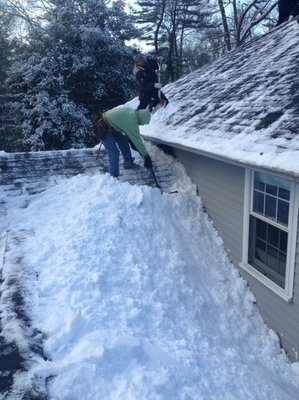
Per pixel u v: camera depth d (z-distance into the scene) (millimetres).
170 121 8078
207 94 8195
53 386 3113
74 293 4484
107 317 4191
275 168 4180
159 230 6547
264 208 5668
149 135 7984
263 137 4871
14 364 3328
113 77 19328
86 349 3533
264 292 5898
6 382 3117
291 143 4324
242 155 4832
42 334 3775
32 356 3434
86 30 18078
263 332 5770
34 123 18266
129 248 5746
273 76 6590
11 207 6957
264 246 5883
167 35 31469
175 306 5195
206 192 7461
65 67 18281
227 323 5645
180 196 7598
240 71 8172
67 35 18500
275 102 5555
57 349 3607
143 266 5488
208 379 3689
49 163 8203
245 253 6203
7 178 7672
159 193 7355
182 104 8664
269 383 4316
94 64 18453
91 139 18312
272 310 5738
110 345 3568
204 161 7402
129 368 3439
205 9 30031
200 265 6453
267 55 7941
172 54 31000
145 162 7930
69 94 18375
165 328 4504
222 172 6773
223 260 6766
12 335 3729
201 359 3998
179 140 6676
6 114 22625
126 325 4160
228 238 6824
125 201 6727
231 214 6633
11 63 22969
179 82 11008
